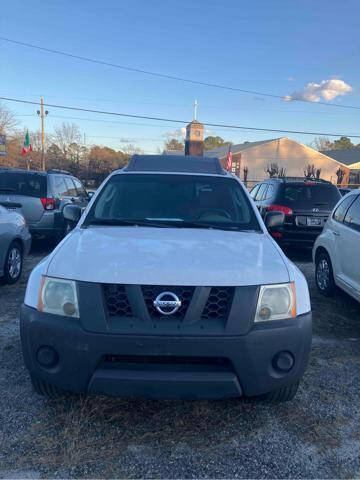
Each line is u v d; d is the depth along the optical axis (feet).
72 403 10.64
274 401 10.60
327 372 12.84
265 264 9.80
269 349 8.94
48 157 193.67
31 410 10.34
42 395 10.75
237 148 171.83
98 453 8.95
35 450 8.96
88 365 8.77
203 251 10.18
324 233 21.21
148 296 8.98
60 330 8.87
